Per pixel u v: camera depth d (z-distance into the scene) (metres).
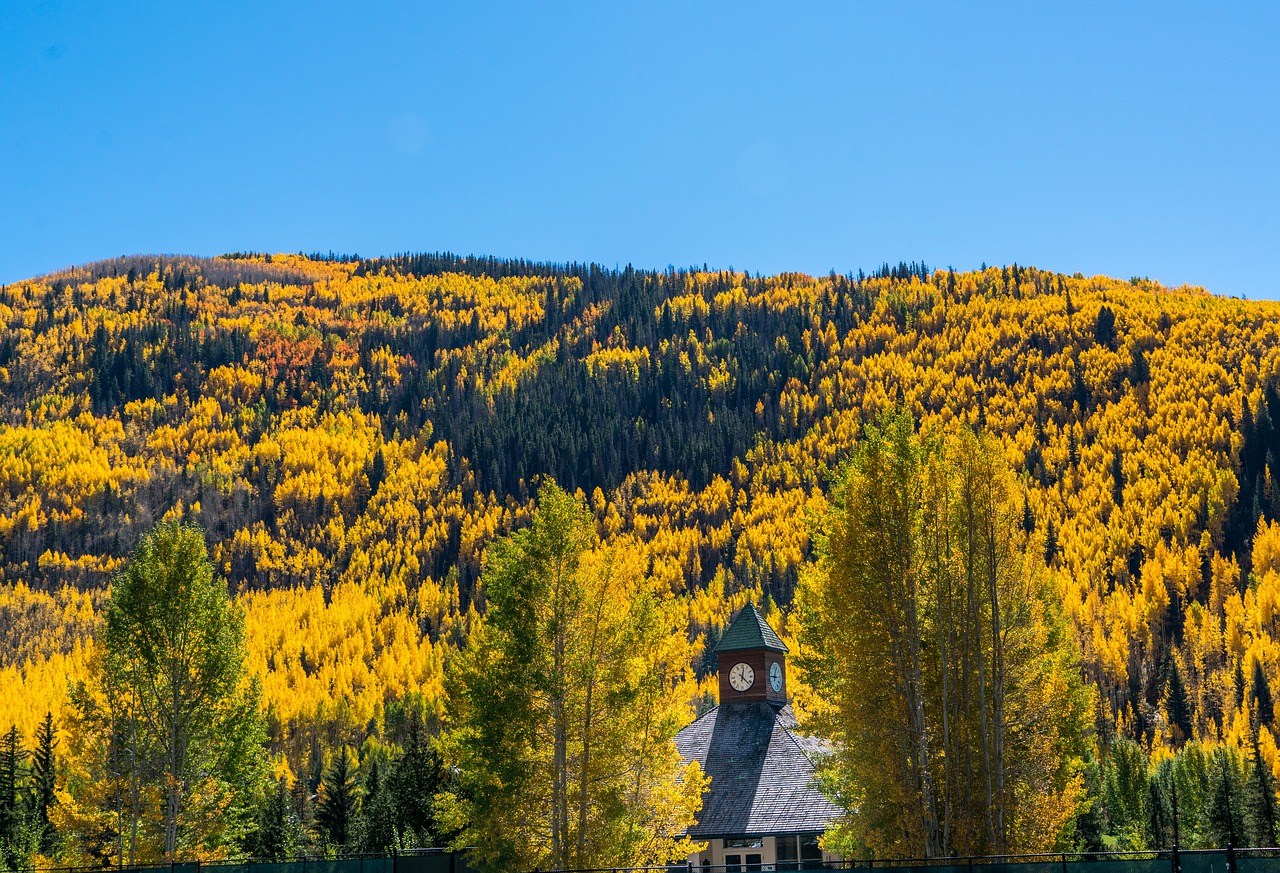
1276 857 24.17
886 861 28.30
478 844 39.72
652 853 39.75
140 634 46.22
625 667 37.94
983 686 35.03
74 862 50.44
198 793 46.78
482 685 37.78
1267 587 193.62
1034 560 38.69
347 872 39.78
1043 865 26.61
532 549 38.22
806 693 42.09
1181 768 114.62
